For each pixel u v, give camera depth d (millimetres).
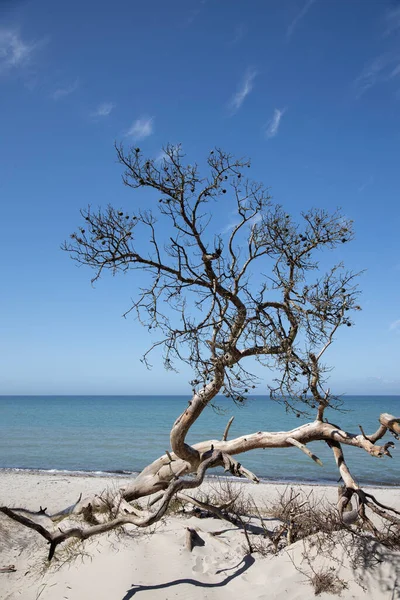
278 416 71000
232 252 10641
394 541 7898
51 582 7812
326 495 17031
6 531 10617
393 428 9328
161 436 40750
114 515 10039
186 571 7680
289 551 8195
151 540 8719
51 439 37969
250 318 9555
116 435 41469
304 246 10305
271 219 10328
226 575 7727
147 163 9805
